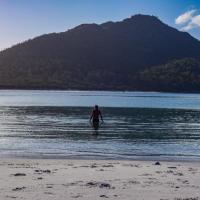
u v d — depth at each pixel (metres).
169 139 35.28
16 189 13.14
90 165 19.91
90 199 11.84
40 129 42.75
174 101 143.00
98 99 150.25
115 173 17.19
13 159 22.20
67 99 146.88
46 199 11.73
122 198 12.10
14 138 34.22
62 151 26.61
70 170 17.84
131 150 27.64
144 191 13.20
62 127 45.25
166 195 12.62
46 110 79.69
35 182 14.53
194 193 13.02
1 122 51.56
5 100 132.88
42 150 26.95
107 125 48.38
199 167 19.89
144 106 100.88
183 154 26.03
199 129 45.44
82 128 44.22
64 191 12.91
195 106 104.94
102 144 30.75
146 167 19.44
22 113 70.06
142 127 46.69
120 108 89.62
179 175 16.95
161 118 62.09
